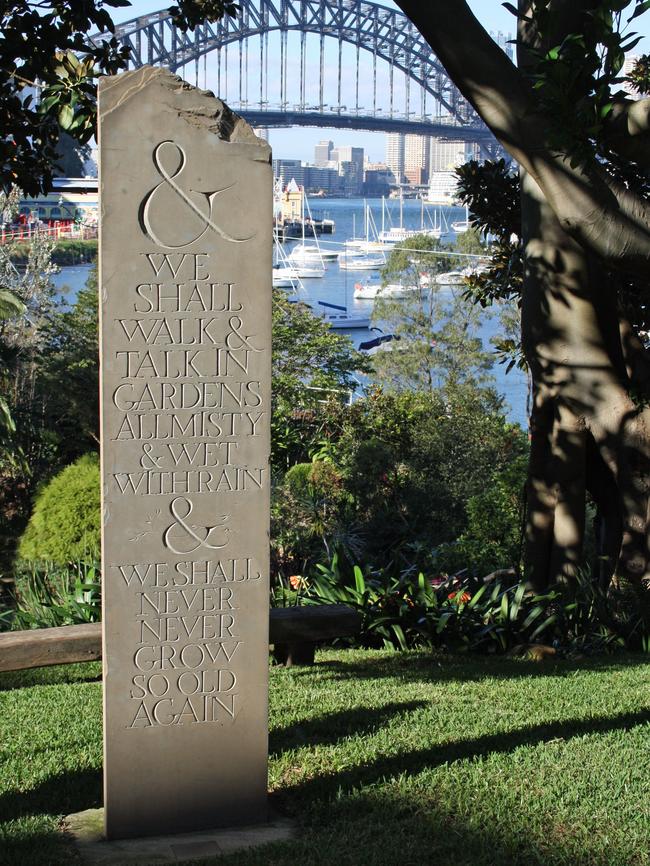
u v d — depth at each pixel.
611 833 4.09
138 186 4.03
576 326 10.36
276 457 21.12
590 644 9.17
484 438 20.38
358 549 16.69
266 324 4.22
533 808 4.30
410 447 20.52
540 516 10.69
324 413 23.22
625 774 4.71
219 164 4.11
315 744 5.22
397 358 47.72
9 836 4.07
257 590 4.32
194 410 4.18
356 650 8.62
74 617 8.52
